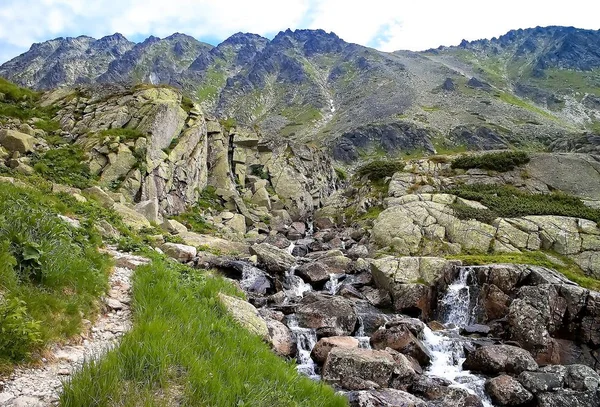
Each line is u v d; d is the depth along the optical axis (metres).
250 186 53.97
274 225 47.75
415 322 18.97
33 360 6.98
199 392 7.10
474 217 31.91
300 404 8.59
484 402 14.33
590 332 18.97
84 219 18.06
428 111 198.38
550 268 24.81
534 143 154.75
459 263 24.52
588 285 23.03
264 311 18.80
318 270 27.16
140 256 15.91
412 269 24.06
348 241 37.81
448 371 16.42
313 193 63.09
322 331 17.72
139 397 6.57
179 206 37.97
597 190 40.72
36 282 9.00
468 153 52.34
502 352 16.39
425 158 50.59
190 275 14.98
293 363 11.55
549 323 19.00
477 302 22.23
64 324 8.26
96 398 6.22
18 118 36.44
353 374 13.87
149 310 9.66
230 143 54.34
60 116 39.34
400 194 42.91
